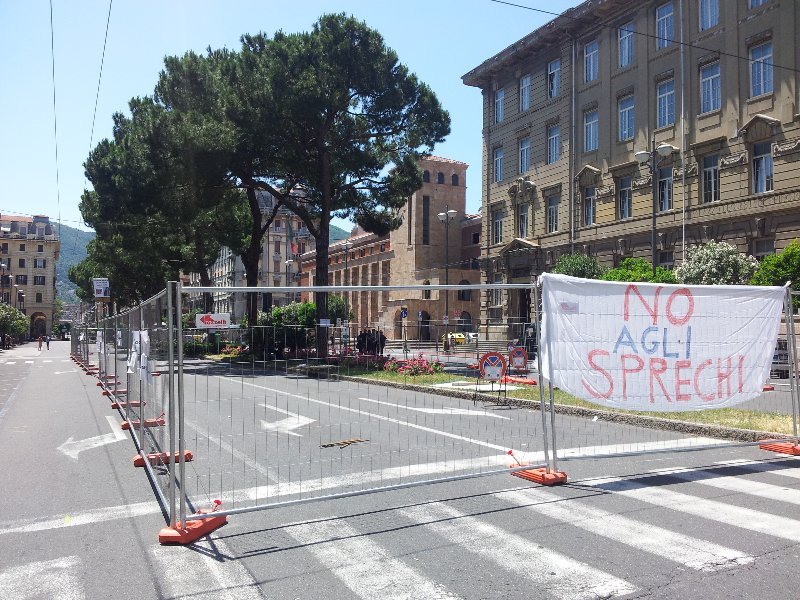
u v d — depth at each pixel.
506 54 39.44
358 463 7.55
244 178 30.39
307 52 26.88
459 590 3.97
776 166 24.00
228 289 5.66
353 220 33.84
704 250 23.50
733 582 4.04
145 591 4.05
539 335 7.00
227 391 6.48
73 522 5.55
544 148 37.38
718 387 7.77
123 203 32.62
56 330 129.38
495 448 8.49
